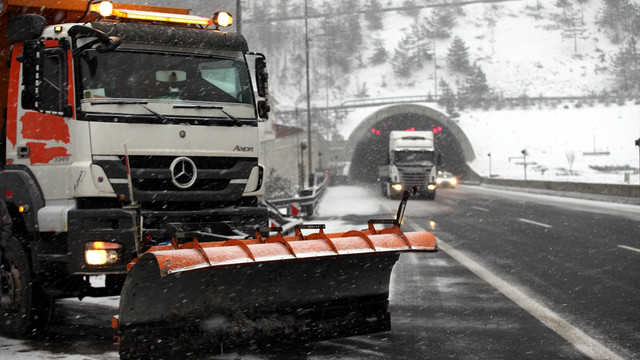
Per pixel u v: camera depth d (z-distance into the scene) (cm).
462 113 13788
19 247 807
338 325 701
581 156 10494
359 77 19650
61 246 791
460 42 19225
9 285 839
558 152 10938
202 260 581
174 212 788
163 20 852
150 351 605
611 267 1211
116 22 816
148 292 598
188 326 626
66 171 771
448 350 688
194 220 809
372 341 732
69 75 767
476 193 5091
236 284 646
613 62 17862
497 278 1127
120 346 595
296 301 694
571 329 765
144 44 804
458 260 1354
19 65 849
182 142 799
